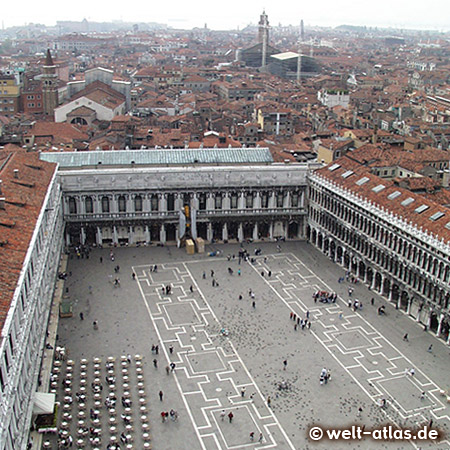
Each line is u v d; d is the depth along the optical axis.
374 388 89.12
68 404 82.31
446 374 93.06
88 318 107.62
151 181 140.12
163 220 143.12
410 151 165.38
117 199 140.25
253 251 142.75
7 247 75.31
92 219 139.88
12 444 61.75
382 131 199.50
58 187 130.38
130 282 123.38
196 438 77.50
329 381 90.56
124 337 101.50
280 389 88.31
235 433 78.62
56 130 197.62
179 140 187.88
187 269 131.00
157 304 114.12
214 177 143.00
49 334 99.12
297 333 104.69
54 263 113.19
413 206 112.88
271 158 153.75
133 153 148.38
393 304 115.88
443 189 130.88
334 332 105.31
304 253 142.00
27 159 120.19
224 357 96.62
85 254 137.25
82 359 93.44
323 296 116.94
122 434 75.94
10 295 65.00
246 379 90.69
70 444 74.56
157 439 77.00
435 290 103.19
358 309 113.75
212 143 174.88
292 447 76.19
